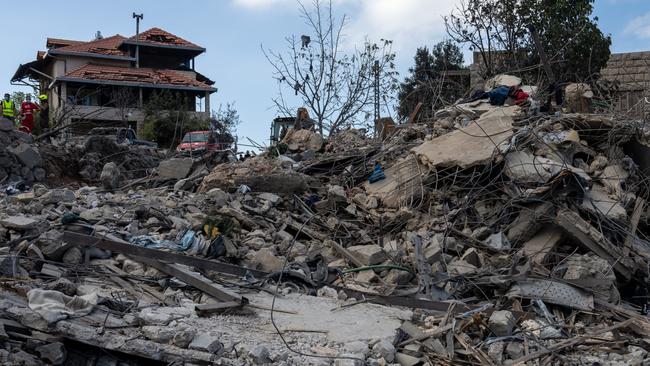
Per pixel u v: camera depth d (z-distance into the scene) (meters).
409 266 8.94
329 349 6.27
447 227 9.74
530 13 23.27
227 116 31.97
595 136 11.29
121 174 16.33
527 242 9.40
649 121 12.17
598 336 7.21
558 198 9.51
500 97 13.30
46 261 7.71
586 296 8.05
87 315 6.45
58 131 19.67
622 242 9.31
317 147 15.60
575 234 8.98
